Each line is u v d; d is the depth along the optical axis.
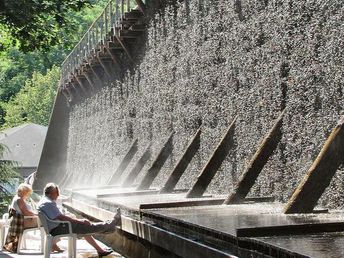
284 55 13.50
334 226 8.59
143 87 25.03
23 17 25.98
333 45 11.68
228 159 16.05
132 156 26.05
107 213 16.56
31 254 17.02
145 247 14.57
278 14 13.73
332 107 11.78
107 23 30.11
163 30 22.28
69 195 26.16
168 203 13.27
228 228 8.98
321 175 9.92
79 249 17.95
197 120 18.78
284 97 13.59
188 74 19.62
